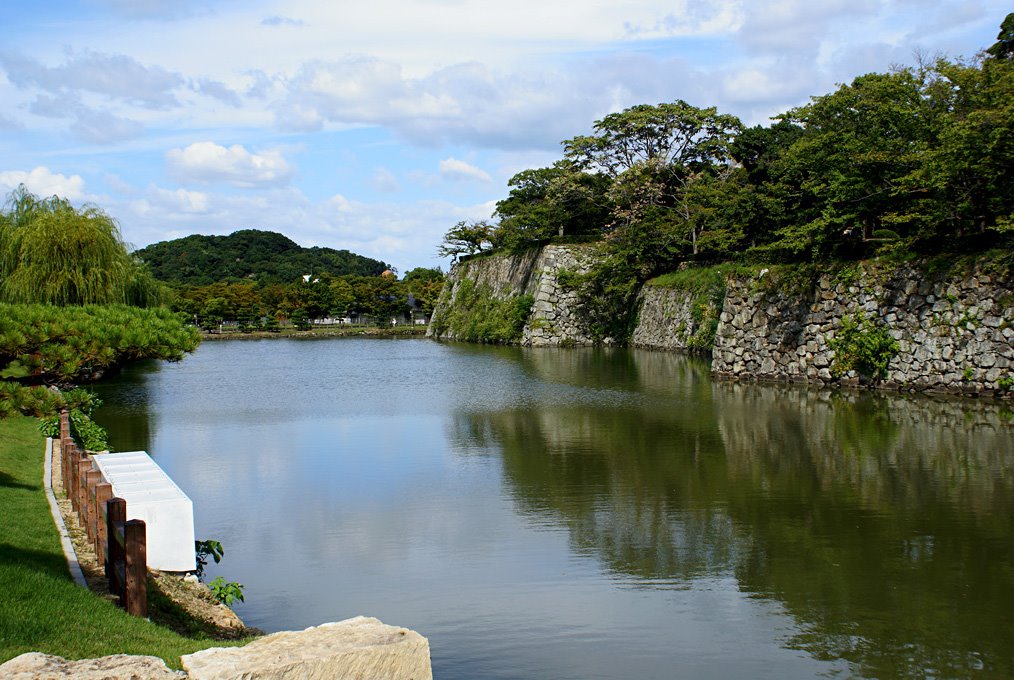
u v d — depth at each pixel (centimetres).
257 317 10581
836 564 1306
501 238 8606
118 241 3966
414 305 11950
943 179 2772
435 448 2309
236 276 14725
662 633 1070
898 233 3322
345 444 2388
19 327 1400
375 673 589
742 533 1473
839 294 3359
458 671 970
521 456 2175
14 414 1283
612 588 1225
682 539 1447
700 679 948
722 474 1912
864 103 3312
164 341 1638
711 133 6469
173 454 2245
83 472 1156
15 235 3400
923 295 3042
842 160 3338
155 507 1093
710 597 1186
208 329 10425
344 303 11444
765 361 3684
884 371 3162
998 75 2962
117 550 879
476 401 3312
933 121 3155
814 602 1160
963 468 1897
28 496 1349
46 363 1442
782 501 1672
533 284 7200
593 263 6825
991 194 2858
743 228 5050
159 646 712
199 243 15762
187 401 3406
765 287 3712
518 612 1142
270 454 2241
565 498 1733
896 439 2248
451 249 9438
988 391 2822
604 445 2302
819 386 3381
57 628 701
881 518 1539
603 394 3428
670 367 4559
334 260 16812
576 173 7131
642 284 6444
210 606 1035
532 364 5088
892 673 957
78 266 3384
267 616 1128
